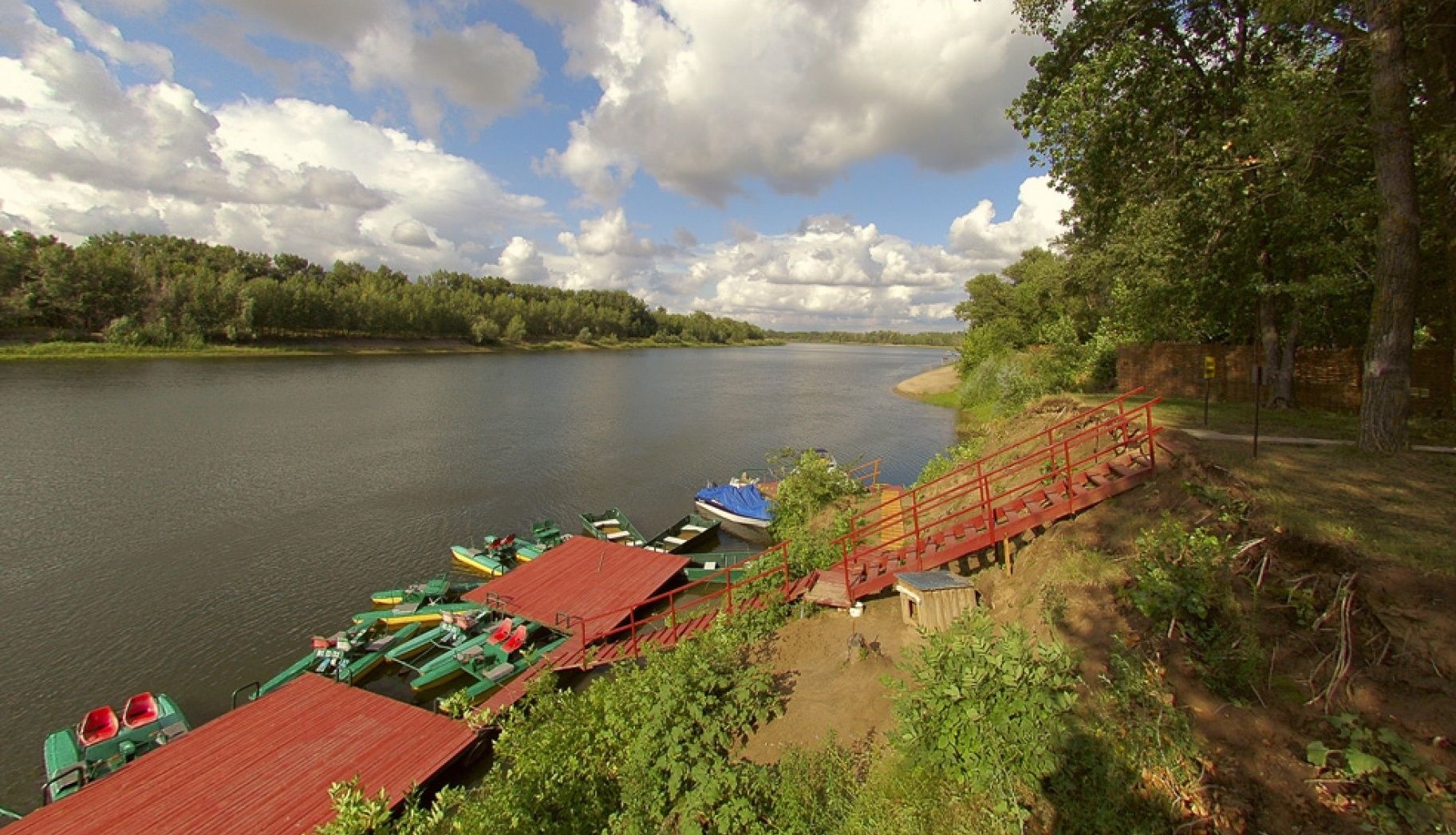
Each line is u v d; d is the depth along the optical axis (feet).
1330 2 38.99
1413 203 36.50
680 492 99.50
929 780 21.47
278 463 108.88
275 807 32.48
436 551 74.49
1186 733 19.61
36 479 95.55
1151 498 32.24
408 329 370.94
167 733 40.73
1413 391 54.19
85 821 31.12
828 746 25.80
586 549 64.28
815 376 318.45
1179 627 23.63
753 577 46.24
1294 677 20.84
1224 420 51.93
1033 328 169.89
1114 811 18.71
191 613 59.26
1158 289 61.72
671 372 320.09
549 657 46.88
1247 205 51.55
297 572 68.18
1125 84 53.01
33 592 62.64
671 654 33.60
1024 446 54.44
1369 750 17.93
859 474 103.91
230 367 234.38
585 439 135.85
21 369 197.36
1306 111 41.09
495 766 29.63
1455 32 38.34
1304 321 60.90
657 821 24.82
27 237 267.80
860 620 36.09
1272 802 17.78
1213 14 53.83
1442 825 15.89
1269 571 24.45
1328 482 31.35
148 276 275.39
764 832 22.90
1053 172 61.05
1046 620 27.40
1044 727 20.44
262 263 397.80
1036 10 56.18
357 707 40.81
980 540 35.14
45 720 44.93
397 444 125.80
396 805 33.22
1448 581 21.36
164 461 106.93
